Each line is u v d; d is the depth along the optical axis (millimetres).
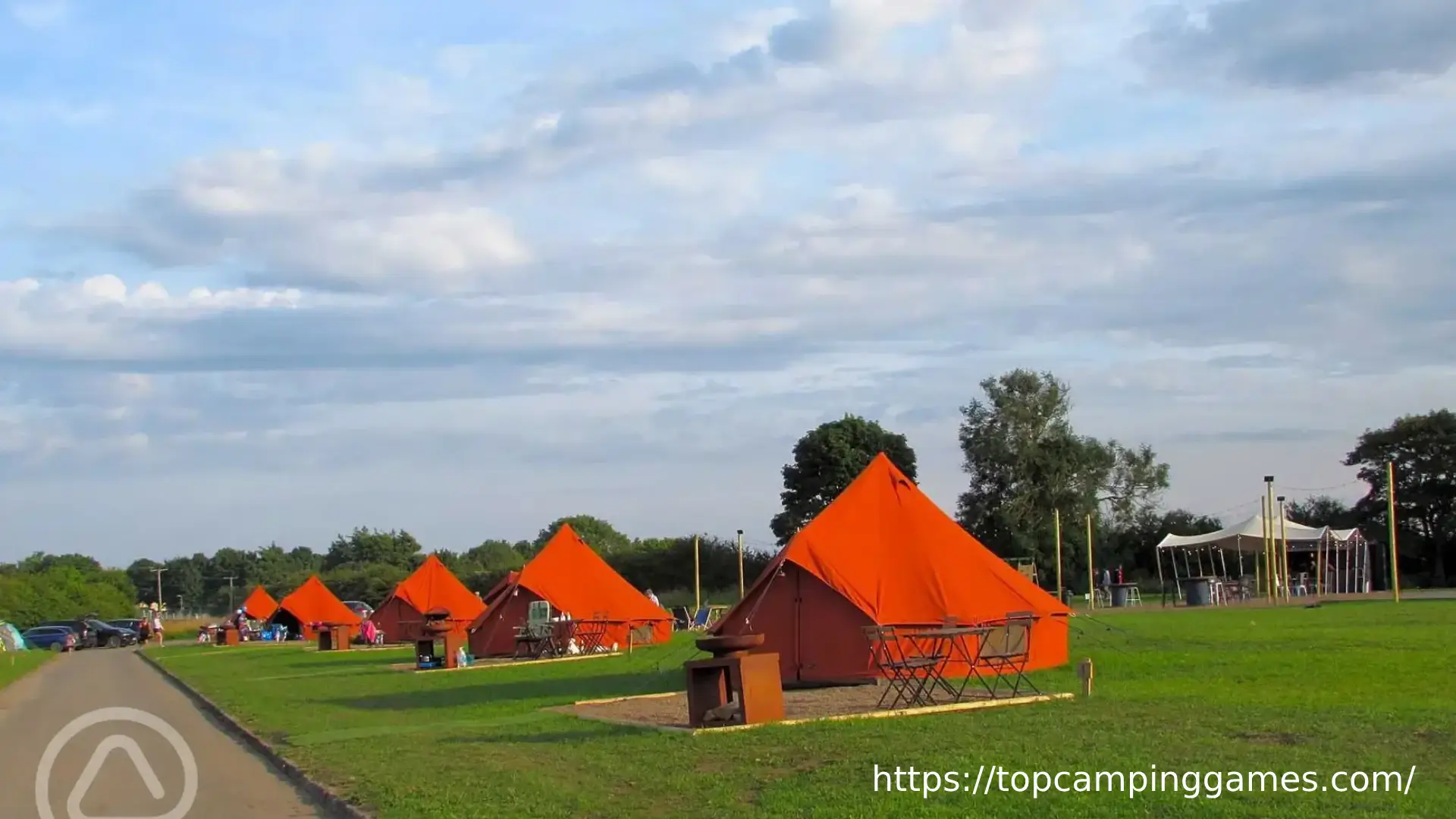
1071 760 11992
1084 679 17938
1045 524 74125
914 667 18547
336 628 50688
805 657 23125
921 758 12422
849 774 11961
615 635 38500
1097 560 77438
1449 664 20531
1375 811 9398
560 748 15359
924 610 22547
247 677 34906
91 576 127812
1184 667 22141
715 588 74500
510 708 21547
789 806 10742
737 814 10734
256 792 14586
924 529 24000
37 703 29000
